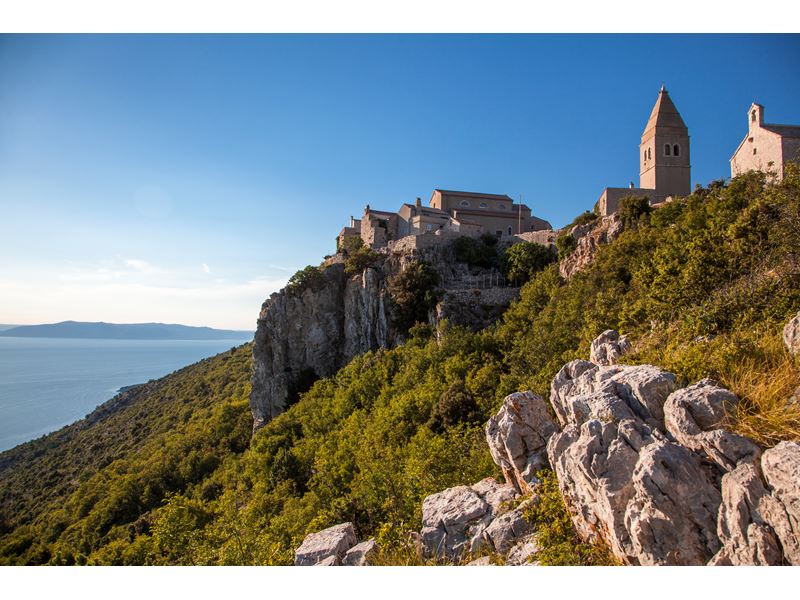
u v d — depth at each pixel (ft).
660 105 227.20
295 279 233.14
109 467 219.00
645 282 82.12
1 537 182.09
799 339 29.17
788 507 19.90
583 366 41.88
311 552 42.47
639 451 26.35
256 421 217.56
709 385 26.53
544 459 40.70
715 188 150.30
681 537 22.95
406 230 270.46
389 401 131.64
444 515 43.06
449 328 167.43
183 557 73.56
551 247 216.74
